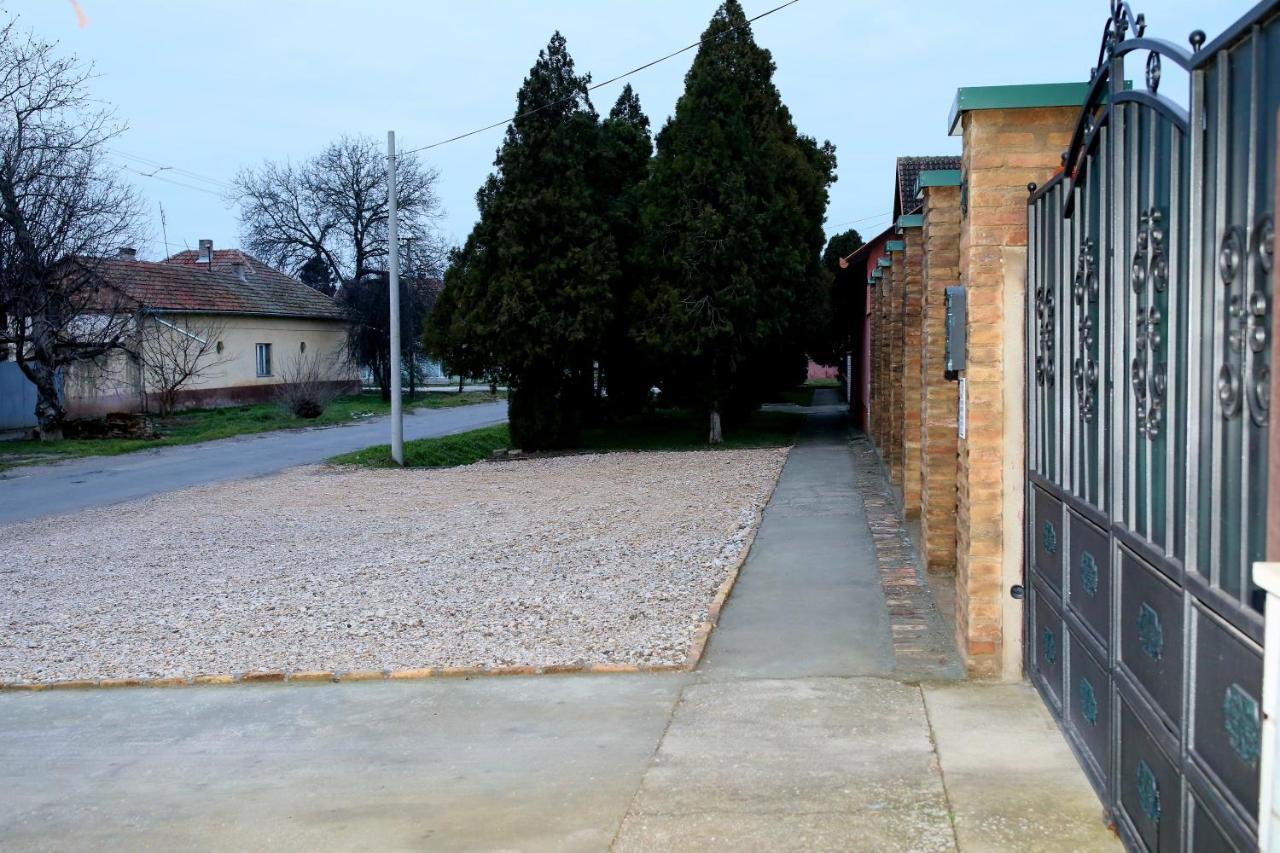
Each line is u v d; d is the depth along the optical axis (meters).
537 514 13.66
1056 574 4.70
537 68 22.56
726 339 22.03
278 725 5.61
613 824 4.10
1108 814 3.78
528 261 22.50
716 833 3.95
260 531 13.05
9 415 29.17
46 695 6.39
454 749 5.07
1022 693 5.36
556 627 7.42
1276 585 1.98
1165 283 3.08
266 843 4.12
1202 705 2.72
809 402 39.06
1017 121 5.41
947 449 8.70
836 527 11.16
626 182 24.67
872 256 21.09
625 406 27.91
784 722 5.15
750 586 8.39
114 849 4.14
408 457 22.19
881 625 6.98
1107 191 3.68
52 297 25.14
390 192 21.55
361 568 10.24
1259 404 2.34
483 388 56.31
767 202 22.47
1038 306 5.06
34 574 10.66
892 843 3.77
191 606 8.80
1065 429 4.45
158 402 33.03
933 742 4.74
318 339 43.38
